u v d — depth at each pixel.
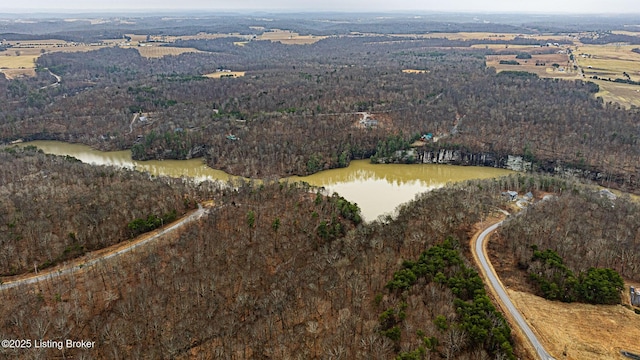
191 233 118.88
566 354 76.75
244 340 83.19
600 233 118.88
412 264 98.88
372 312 86.94
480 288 89.88
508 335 77.88
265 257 112.88
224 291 98.81
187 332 84.50
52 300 91.50
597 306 89.19
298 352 78.62
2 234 110.44
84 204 126.94
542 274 97.94
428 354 72.38
